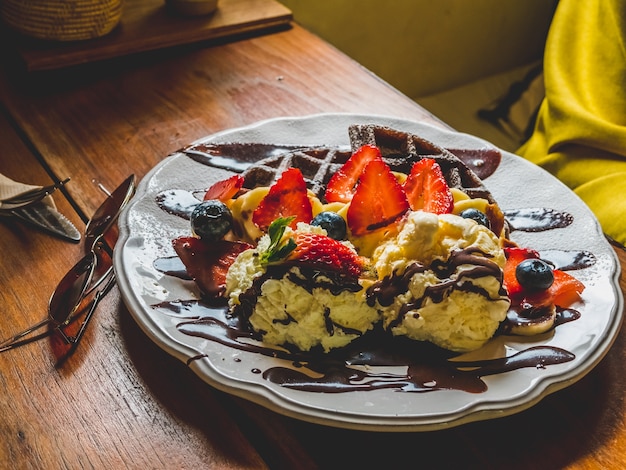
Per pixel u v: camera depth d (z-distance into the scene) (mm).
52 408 328
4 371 341
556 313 373
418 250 352
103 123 516
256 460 314
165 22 618
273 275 338
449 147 490
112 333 362
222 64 597
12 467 306
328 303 341
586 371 341
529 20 1008
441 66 947
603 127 627
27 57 552
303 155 442
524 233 430
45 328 363
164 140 504
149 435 320
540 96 962
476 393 327
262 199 386
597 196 611
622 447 330
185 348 330
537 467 320
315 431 328
